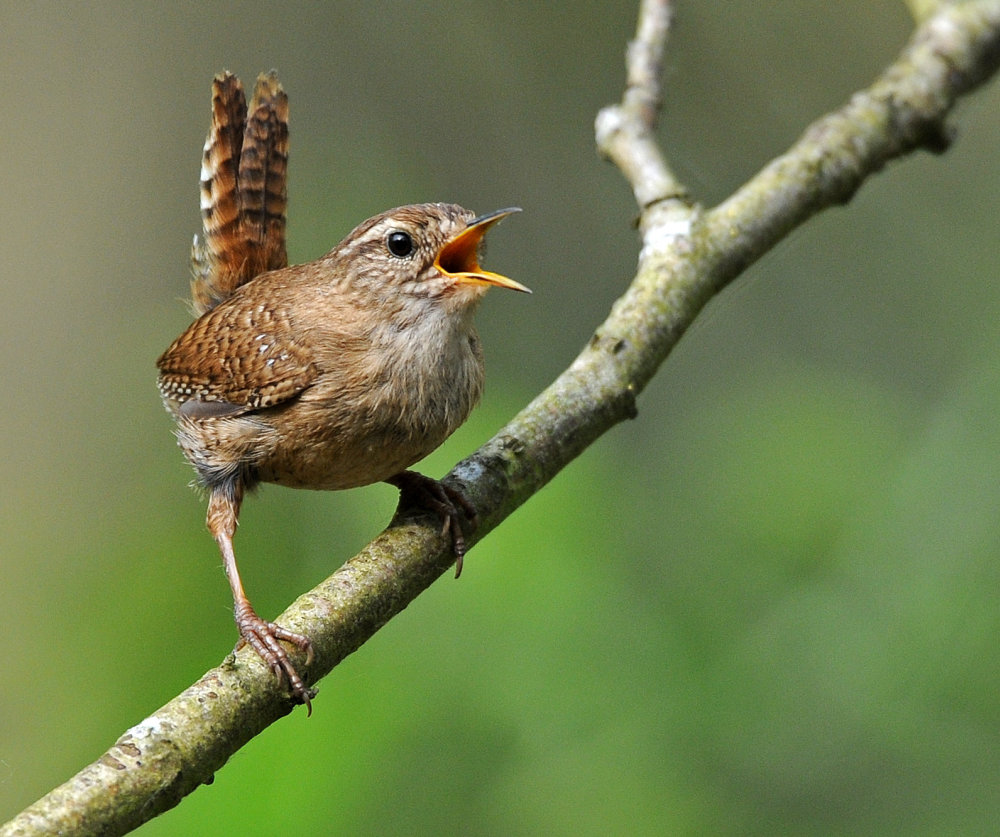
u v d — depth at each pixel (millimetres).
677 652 8891
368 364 7047
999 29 9727
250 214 8297
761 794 8383
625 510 9859
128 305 14156
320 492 9570
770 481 9969
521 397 9977
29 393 13664
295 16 13953
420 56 13562
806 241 12781
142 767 5262
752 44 12836
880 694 8617
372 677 8742
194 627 9047
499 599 8922
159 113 14609
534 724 8633
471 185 13289
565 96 13312
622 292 13117
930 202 12594
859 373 12180
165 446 10641
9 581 10719
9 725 9109
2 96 15156
